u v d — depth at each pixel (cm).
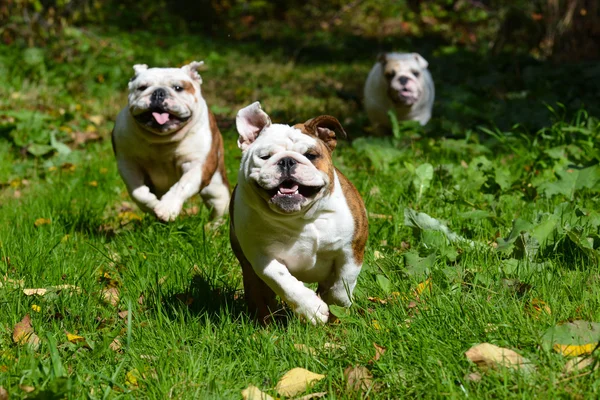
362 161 862
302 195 407
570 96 1092
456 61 1544
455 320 411
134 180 668
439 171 727
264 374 391
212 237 605
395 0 2312
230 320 448
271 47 2005
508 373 351
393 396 363
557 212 584
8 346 427
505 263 492
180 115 641
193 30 2234
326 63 1823
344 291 450
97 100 1301
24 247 573
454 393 339
